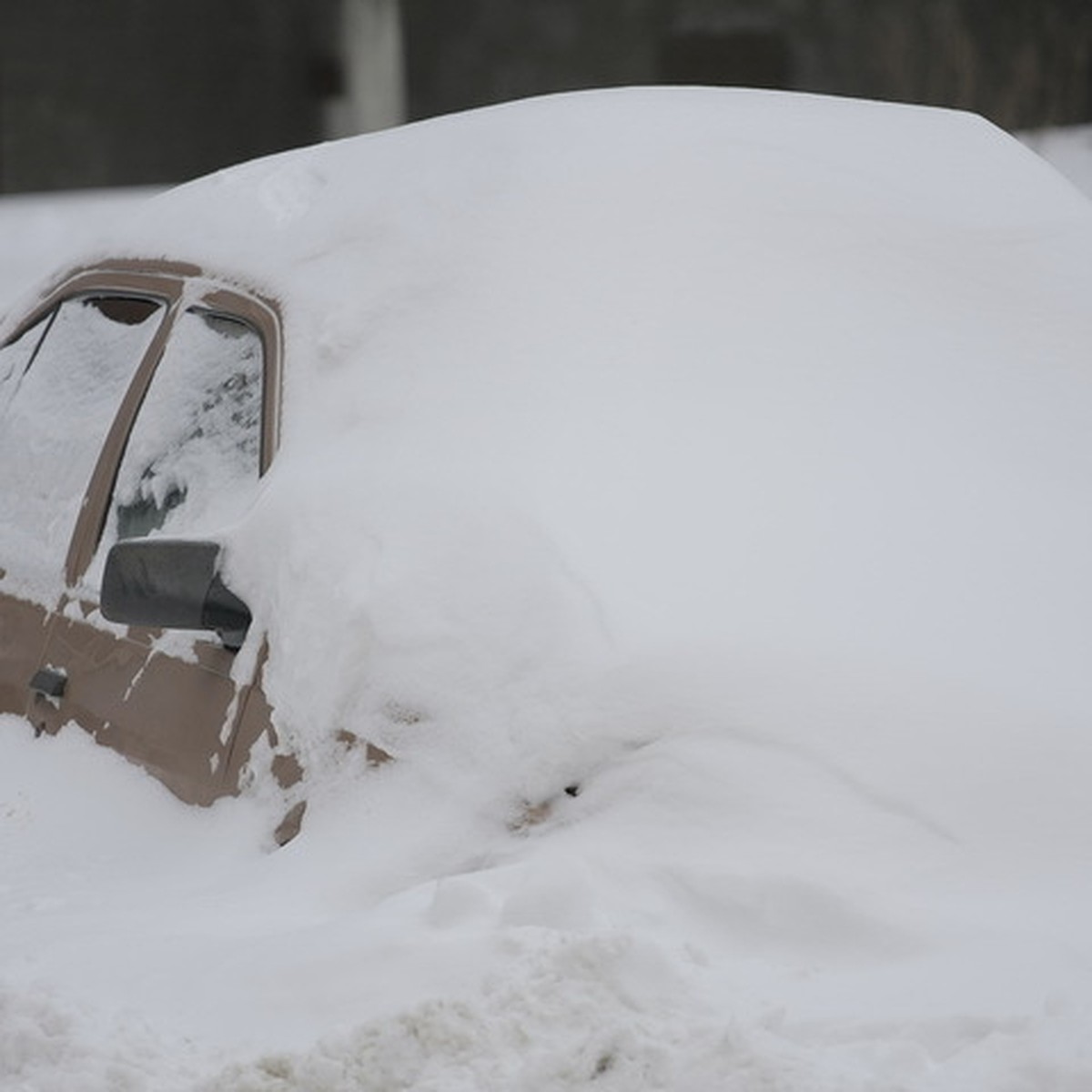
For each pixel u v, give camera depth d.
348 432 11.58
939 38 44.88
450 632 10.40
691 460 10.90
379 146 13.21
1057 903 9.32
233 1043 8.90
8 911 10.75
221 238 13.43
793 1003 8.67
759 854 9.48
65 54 66.94
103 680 12.46
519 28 70.38
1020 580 10.60
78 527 13.28
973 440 11.33
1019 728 9.86
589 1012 8.57
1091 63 43.69
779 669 9.95
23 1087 8.80
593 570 10.32
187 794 11.51
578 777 9.91
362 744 10.47
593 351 11.36
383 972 9.02
